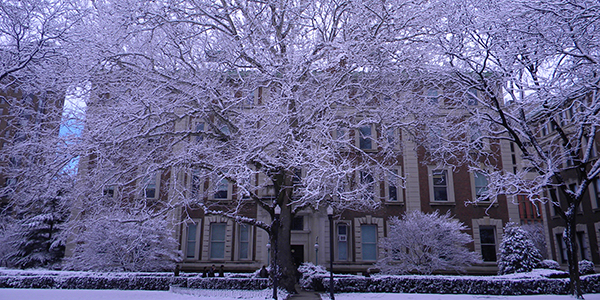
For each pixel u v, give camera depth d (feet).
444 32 43.32
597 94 38.86
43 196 46.01
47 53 44.24
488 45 41.29
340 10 52.90
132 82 45.88
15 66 40.65
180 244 87.81
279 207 53.21
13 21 41.01
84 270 78.74
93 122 44.24
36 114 46.60
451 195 88.63
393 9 46.80
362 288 58.29
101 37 44.91
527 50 35.04
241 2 50.85
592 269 67.67
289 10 48.44
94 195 46.29
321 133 43.01
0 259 94.79
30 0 40.88
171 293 52.06
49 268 93.09
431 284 56.90
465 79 46.37
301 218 90.43
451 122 54.90
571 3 30.01
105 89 48.32
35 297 44.27
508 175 41.78
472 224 86.94
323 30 51.90
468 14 40.50
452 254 74.13
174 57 47.80
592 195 79.46
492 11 36.04
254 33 46.55
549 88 33.81
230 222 89.35
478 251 85.15
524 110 47.85
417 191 88.38
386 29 46.91
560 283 54.19
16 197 45.91
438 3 44.29
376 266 80.07
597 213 77.92
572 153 49.70
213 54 47.39
